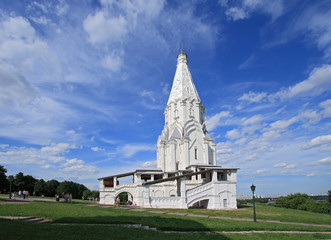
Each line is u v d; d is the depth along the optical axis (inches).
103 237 649.6
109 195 2484.0
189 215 1384.1
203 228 928.9
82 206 1429.6
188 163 2738.7
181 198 1926.7
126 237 670.5
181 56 3302.2
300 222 1344.7
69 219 918.4
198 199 1982.0
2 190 3604.8
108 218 981.2
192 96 3078.2
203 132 2977.4
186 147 2758.4
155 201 1911.9
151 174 2434.8
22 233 617.0
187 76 3191.4
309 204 3654.0
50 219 917.8
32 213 992.9
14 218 876.6
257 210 1894.7
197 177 2593.5
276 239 839.7
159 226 908.0
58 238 603.2
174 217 1186.0
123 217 1044.5
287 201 3890.3
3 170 3585.1
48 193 4635.8
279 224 1181.7
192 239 753.0
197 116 3014.3
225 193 2054.6
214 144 2960.1
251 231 966.4
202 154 2878.9
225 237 820.6
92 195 5408.5
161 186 2500.0
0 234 591.2
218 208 1991.9
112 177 2568.9
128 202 2337.6
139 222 944.9
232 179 2123.5
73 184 4997.5
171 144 2792.8
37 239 578.2
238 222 1149.1
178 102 3009.4
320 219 1509.6
